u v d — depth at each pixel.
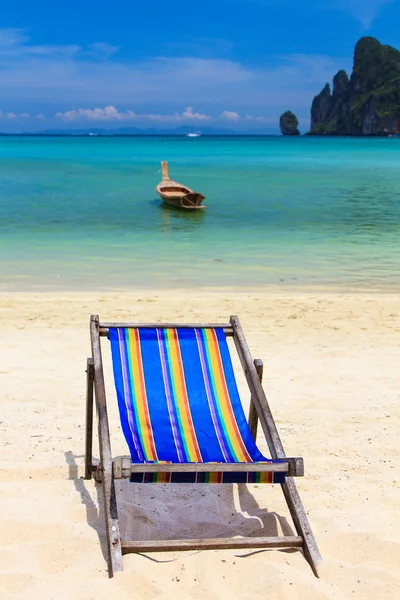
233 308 9.60
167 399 3.80
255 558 3.30
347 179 34.50
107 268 12.85
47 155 61.03
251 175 37.19
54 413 5.41
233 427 3.71
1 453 4.54
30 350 7.28
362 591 3.04
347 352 7.55
